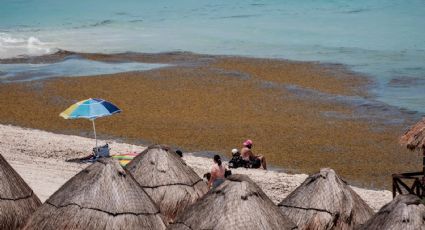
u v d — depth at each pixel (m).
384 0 147.62
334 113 57.78
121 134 52.22
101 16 133.12
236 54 85.94
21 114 57.47
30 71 76.25
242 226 15.90
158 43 96.81
